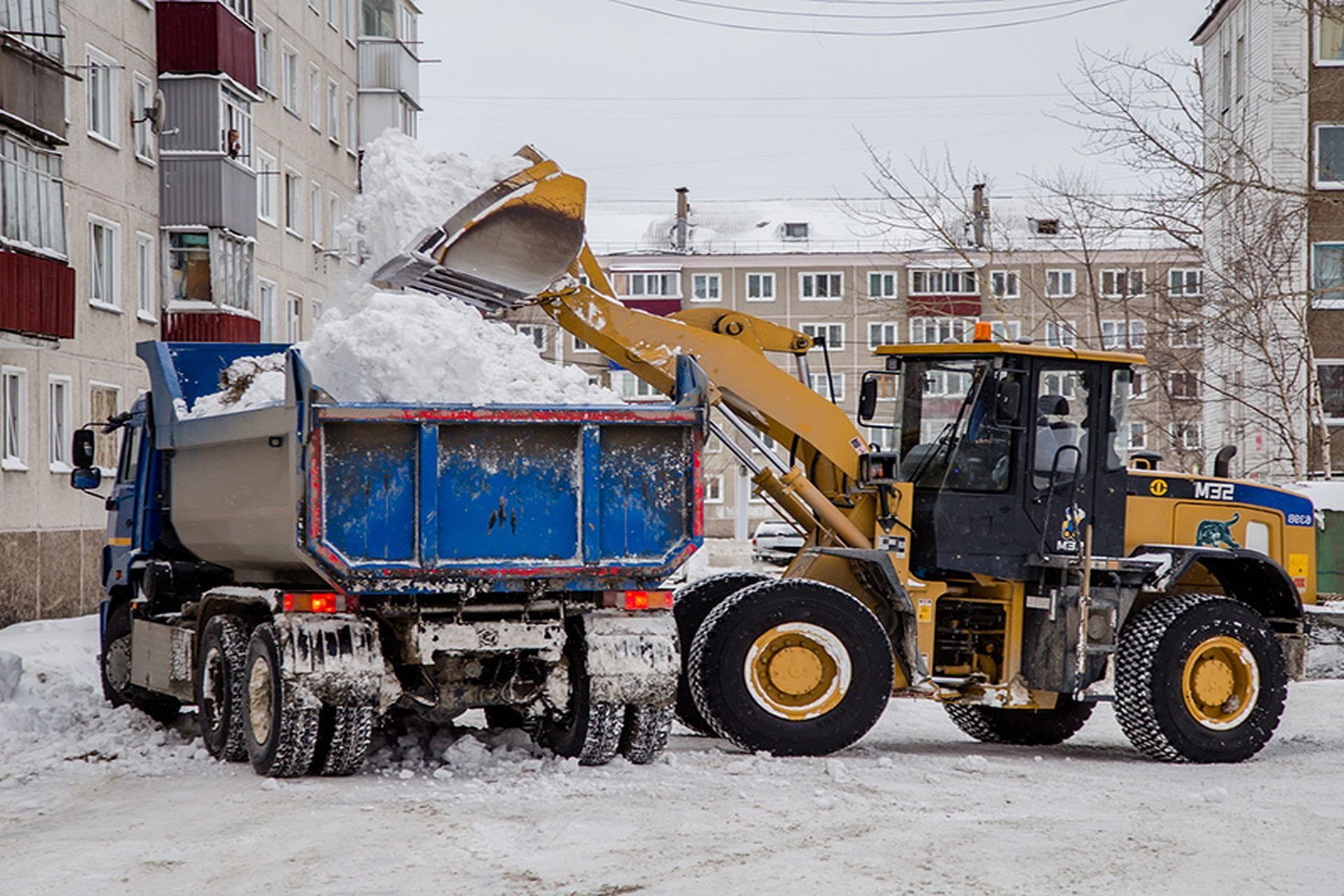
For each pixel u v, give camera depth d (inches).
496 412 405.1
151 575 509.4
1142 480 512.7
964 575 504.4
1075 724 548.1
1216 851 319.6
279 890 281.4
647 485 419.2
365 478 398.3
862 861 304.8
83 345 1136.2
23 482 1037.2
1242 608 496.1
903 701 666.8
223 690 447.8
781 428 507.2
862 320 3334.2
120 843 325.7
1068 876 293.6
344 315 458.9
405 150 464.8
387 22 1892.2
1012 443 494.0
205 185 1283.2
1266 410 1498.5
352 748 406.9
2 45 923.4
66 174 1112.8
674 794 383.6
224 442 449.4
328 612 403.9
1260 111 1690.5
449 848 316.5
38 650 749.9
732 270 3376.0
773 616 456.4
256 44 1390.3
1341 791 409.1
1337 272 1622.8
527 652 422.3
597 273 496.1
